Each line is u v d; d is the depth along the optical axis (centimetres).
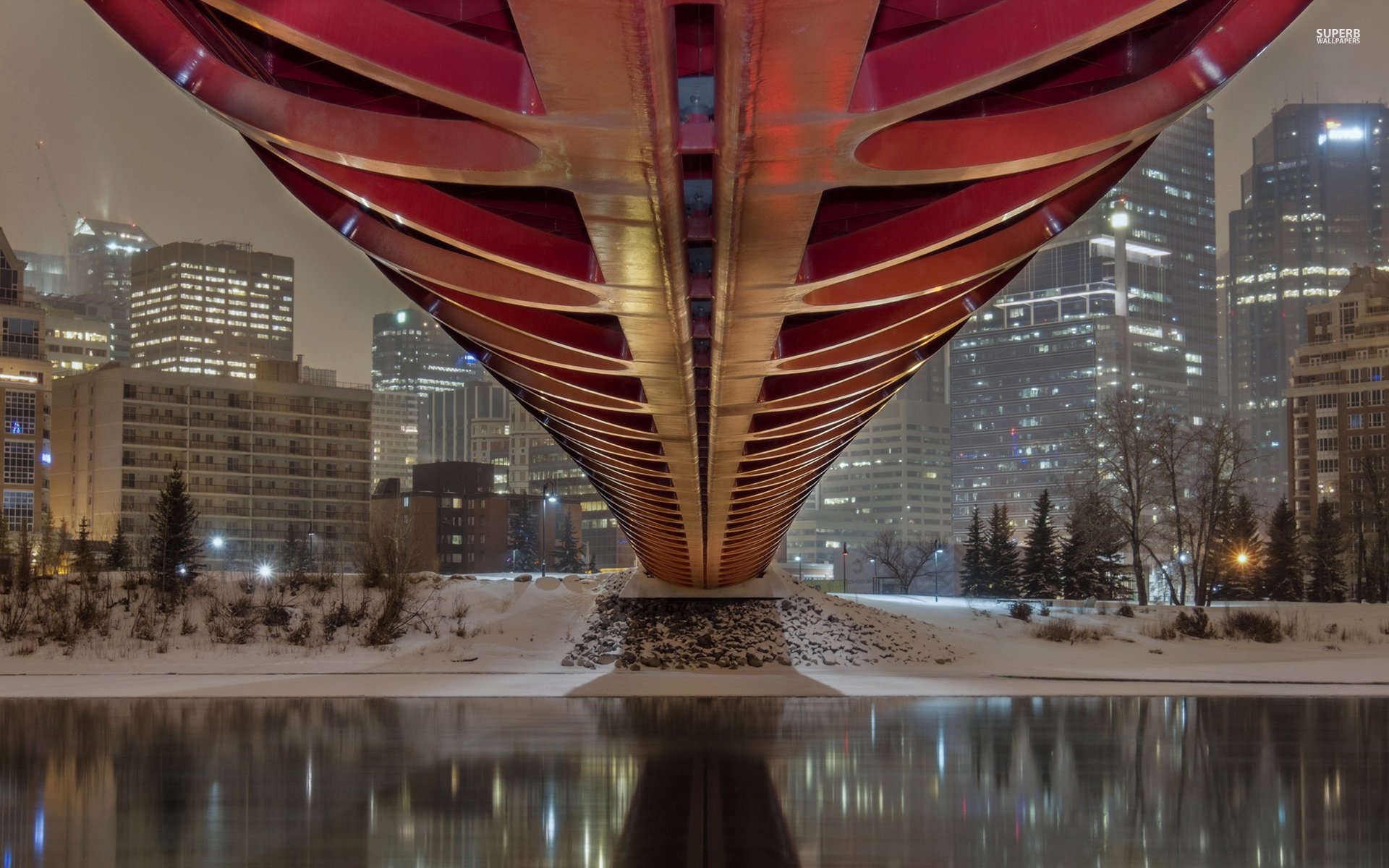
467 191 1955
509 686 4031
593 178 1421
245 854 1449
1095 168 1672
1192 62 1451
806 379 2648
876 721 2967
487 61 1262
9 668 4650
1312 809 1755
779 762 2212
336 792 1891
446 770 2119
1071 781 2000
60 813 1722
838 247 1812
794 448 3164
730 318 1984
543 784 1955
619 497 4288
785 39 1116
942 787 1931
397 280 2372
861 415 3241
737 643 5072
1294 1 1411
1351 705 3434
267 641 5231
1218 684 4206
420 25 1234
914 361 2755
